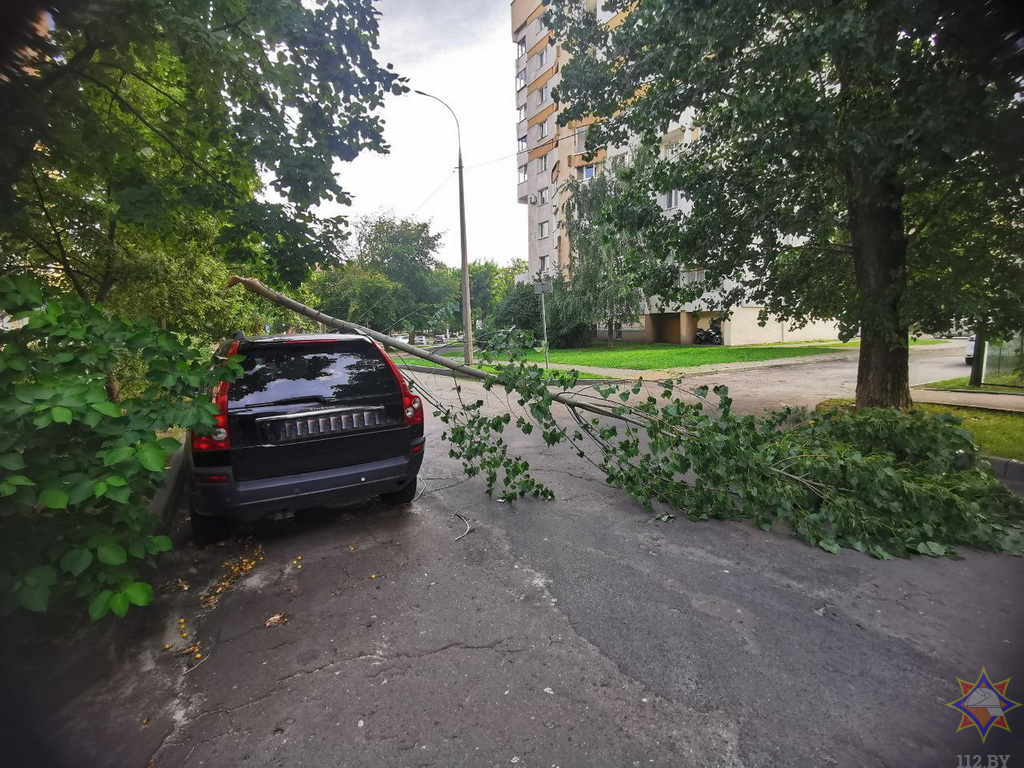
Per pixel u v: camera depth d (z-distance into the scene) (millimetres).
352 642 2893
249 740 2205
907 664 2619
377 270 31141
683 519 4613
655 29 6141
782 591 3338
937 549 3826
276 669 2674
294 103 4746
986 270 6098
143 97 5535
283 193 4840
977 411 8086
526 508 4945
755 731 2209
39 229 5488
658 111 6535
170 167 5773
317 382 4207
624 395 4934
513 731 2232
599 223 8641
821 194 7254
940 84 4484
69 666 2531
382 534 4375
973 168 5395
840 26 4418
